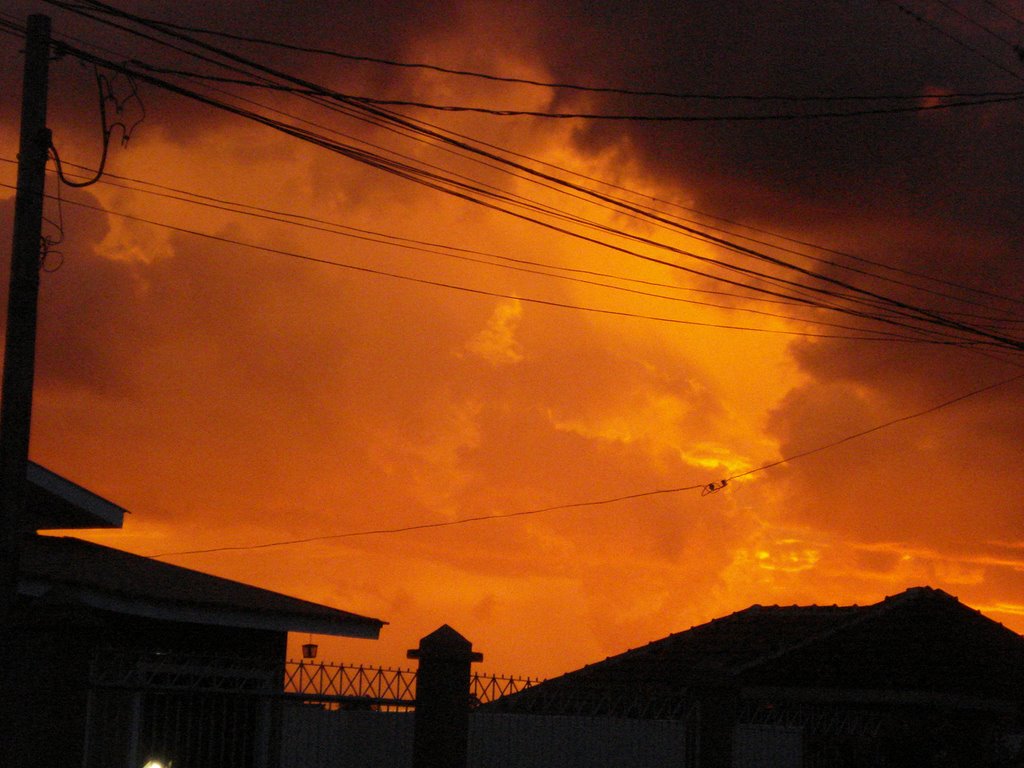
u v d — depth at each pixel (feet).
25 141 30.09
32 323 29.43
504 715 35.35
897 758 49.55
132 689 27.89
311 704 31.94
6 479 28.45
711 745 39.52
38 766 25.94
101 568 40.52
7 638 27.02
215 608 39.14
